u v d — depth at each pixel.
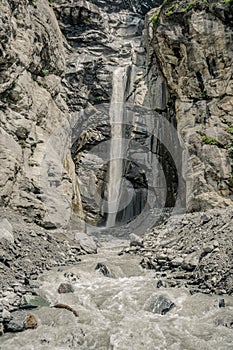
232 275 6.81
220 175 12.55
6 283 6.66
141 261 8.66
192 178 12.99
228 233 8.42
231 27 13.64
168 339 5.14
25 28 13.40
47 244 9.19
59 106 16.41
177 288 6.87
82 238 10.77
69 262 8.77
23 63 12.79
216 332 5.32
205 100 13.95
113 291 6.79
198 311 5.94
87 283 7.25
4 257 7.46
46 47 15.36
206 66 13.95
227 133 13.07
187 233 9.91
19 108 12.28
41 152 12.59
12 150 11.05
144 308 6.14
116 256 9.73
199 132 13.49
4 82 11.55
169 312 5.97
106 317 5.80
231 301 6.19
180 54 14.62
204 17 13.95
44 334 5.14
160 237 10.64
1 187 10.19
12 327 5.19
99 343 5.05
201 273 7.34
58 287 6.83
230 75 13.52
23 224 9.98
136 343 5.06
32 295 6.37
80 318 5.70
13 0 12.50
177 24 14.52
